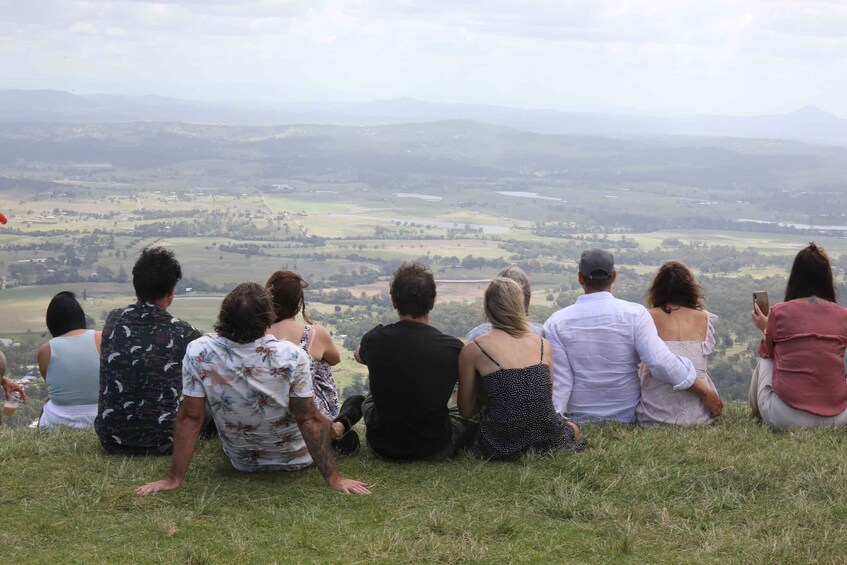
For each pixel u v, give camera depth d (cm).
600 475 629
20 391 893
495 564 477
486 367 681
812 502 563
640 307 792
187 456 598
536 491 597
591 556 489
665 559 484
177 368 696
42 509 558
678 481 609
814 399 761
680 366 776
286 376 591
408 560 480
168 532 515
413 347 671
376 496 591
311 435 600
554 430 680
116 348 689
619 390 793
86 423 855
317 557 484
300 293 707
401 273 682
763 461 651
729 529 526
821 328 764
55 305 861
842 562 470
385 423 682
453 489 604
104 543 502
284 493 593
